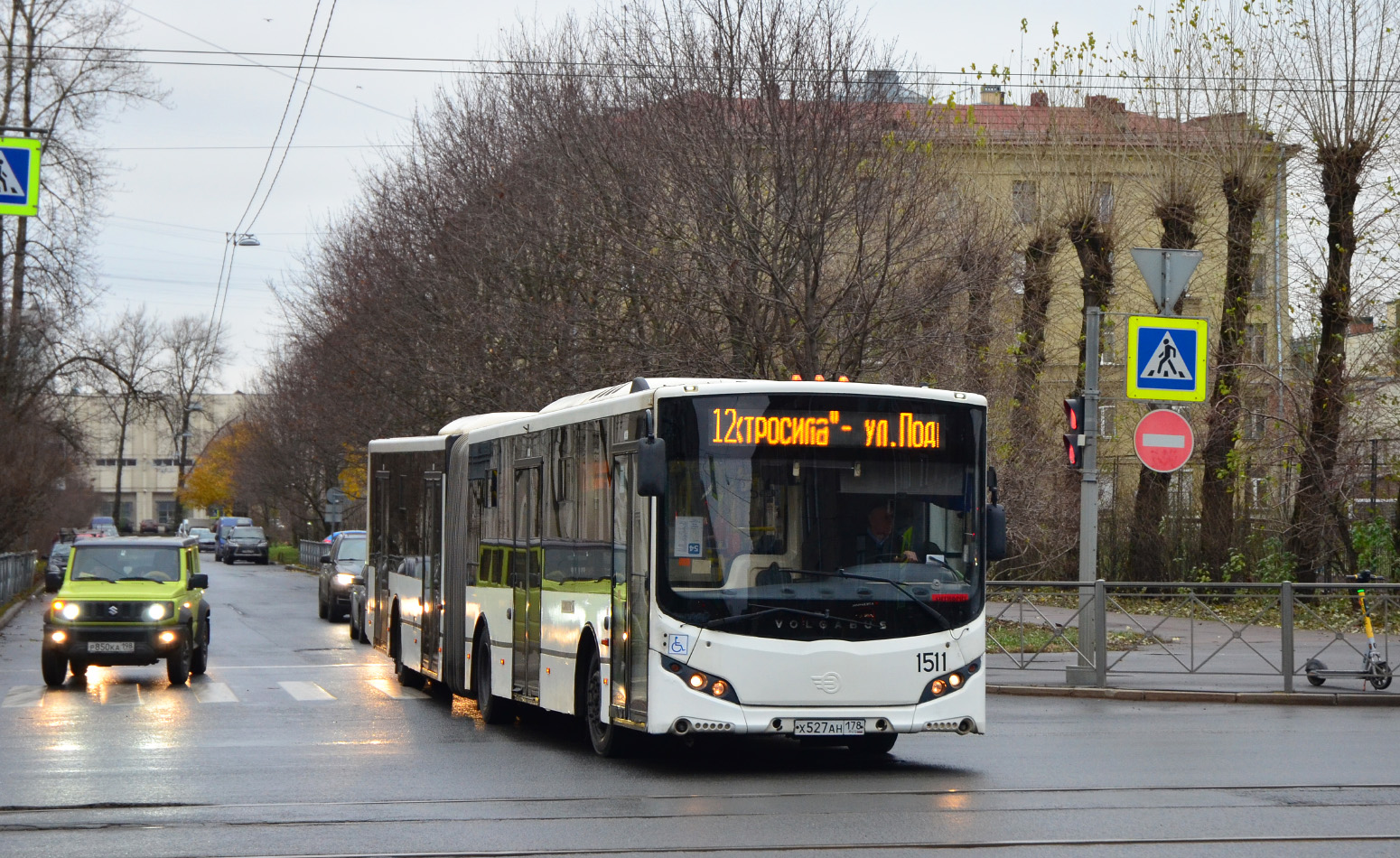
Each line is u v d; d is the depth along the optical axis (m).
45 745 22.69
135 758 21.12
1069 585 32.19
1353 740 22.61
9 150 31.66
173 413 98.75
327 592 58.09
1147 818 15.54
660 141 41.66
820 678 18.91
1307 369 48.38
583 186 46.72
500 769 19.89
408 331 63.56
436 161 63.50
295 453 109.88
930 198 41.16
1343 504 47.59
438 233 61.50
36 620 60.66
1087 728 24.47
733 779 18.91
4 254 70.12
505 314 55.19
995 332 46.53
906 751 21.83
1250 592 30.88
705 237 40.22
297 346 91.75
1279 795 17.08
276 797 17.42
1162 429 30.50
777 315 40.50
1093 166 51.03
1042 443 50.28
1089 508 31.28
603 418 21.19
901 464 19.70
